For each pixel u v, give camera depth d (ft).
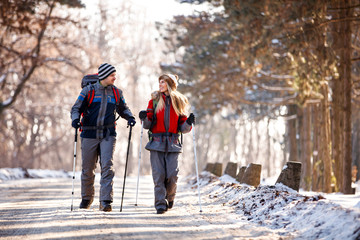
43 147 479.41
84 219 44.83
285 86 204.64
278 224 41.29
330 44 130.00
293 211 42.93
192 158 536.01
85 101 52.06
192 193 78.28
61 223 42.68
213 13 185.68
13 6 152.35
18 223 43.93
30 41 211.61
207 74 190.80
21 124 351.25
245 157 574.15
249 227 41.42
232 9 140.26
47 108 344.69
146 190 94.43
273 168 541.75
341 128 127.54
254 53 143.13
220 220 45.80
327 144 135.03
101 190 51.16
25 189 87.66
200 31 187.73
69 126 394.11
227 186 72.49
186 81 208.54
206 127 525.75
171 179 52.26
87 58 238.68
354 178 152.35
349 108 116.06
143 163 511.81
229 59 182.91
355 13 138.72
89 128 51.42
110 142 51.67
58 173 173.06
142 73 506.89
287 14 129.59
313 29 121.39
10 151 421.59
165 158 51.72
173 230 40.01
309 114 187.01
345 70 118.52
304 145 188.03
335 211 37.52
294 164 60.90
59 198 68.59
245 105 332.60
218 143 587.27
